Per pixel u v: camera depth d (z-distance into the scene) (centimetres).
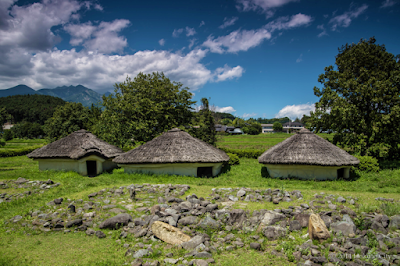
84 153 1583
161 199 893
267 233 631
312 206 793
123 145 2270
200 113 2603
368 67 2148
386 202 828
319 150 1391
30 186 1201
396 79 1912
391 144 2020
